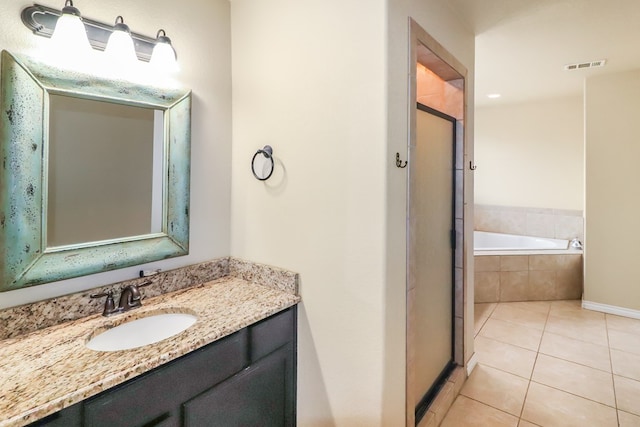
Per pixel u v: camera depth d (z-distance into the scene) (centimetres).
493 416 200
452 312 236
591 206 350
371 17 139
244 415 140
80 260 135
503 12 208
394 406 152
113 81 143
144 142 155
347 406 155
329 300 157
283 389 161
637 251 331
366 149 142
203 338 121
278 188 172
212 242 187
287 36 165
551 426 191
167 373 112
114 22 144
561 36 245
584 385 228
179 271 170
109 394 98
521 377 239
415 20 159
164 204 162
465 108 226
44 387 91
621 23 226
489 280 383
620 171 333
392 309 147
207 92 180
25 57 120
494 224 496
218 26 184
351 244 149
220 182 188
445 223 222
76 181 135
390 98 139
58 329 126
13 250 119
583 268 371
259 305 151
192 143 174
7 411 81
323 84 154
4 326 118
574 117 438
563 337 297
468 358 243
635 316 334
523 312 354
